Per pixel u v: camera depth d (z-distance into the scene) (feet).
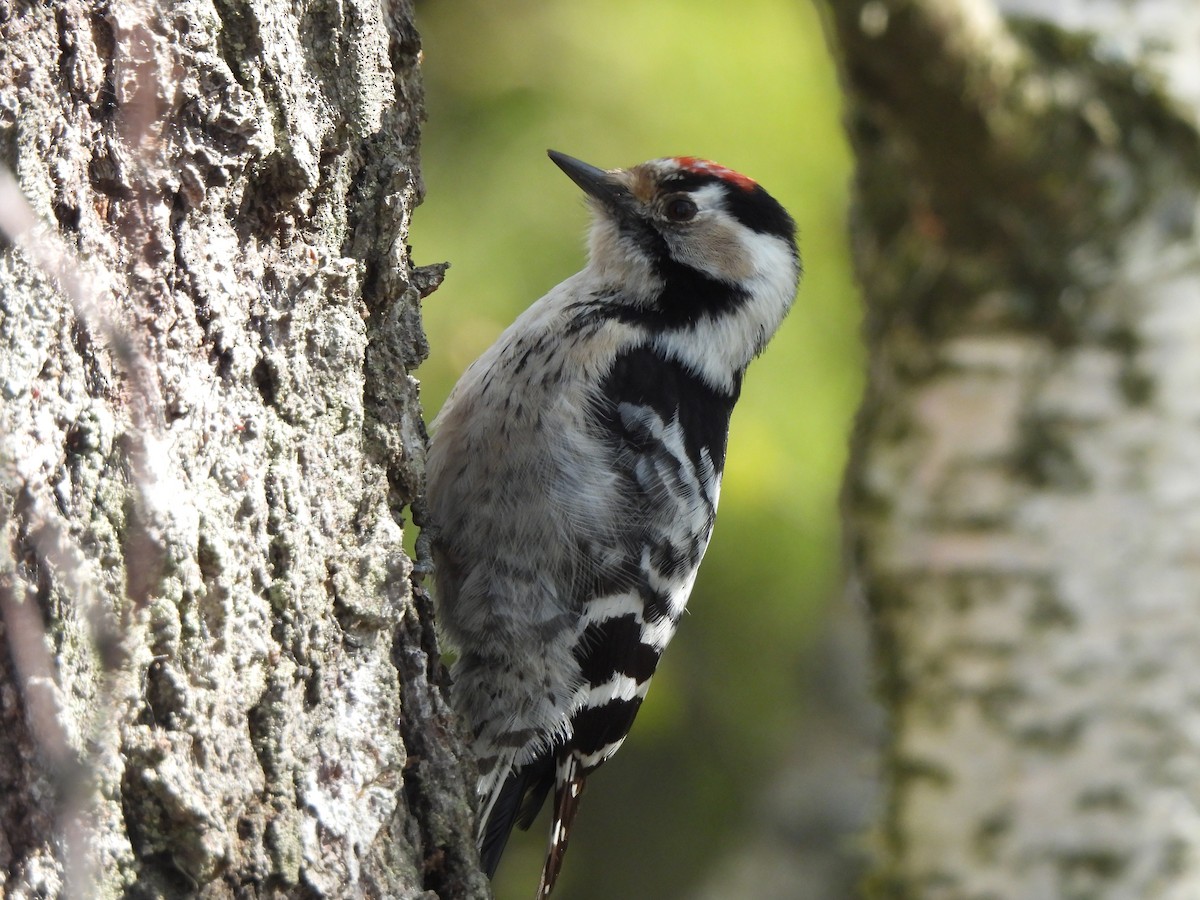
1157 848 28.71
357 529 20.92
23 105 16.93
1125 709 29.07
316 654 19.67
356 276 21.42
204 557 18.19
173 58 18.65
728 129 39.96
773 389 39.96
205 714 17.85
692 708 46.29
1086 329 29.48
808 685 44.29
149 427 17.58
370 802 19.92
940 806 30.30
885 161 31.17
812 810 43.55
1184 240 29.27
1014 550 29.76
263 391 19.76
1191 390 29.22
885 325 31.76
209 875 17.51
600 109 39.45
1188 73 29.09
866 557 31.68
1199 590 28.96
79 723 16.34
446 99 39.42
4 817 15.90
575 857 50.06
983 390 30.09
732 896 42.98
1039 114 28.04
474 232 37.99
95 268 17.71
